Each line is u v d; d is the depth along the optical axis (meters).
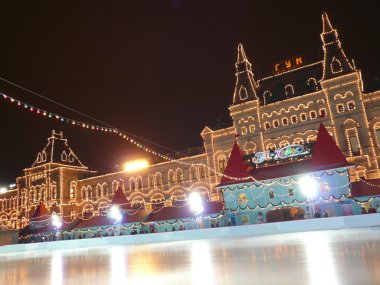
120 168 83.81
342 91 56.28
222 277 9.86
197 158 70.81
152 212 58.56
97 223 62.97
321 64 62.56
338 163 44.22
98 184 84.00
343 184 43.66
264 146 61.94
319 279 8.52
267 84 66.31
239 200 50.44
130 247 32.22
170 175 74.00
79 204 85.75
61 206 82.94
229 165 52.34
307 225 33.16
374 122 54.09
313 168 45.41
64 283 11.13
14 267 18.88
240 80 66.88
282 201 47.12
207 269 11.71
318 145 46.44
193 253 18.78
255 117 63.47
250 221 49.19
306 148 48.53
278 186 47.97
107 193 82.12
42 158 90.81
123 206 63.34
